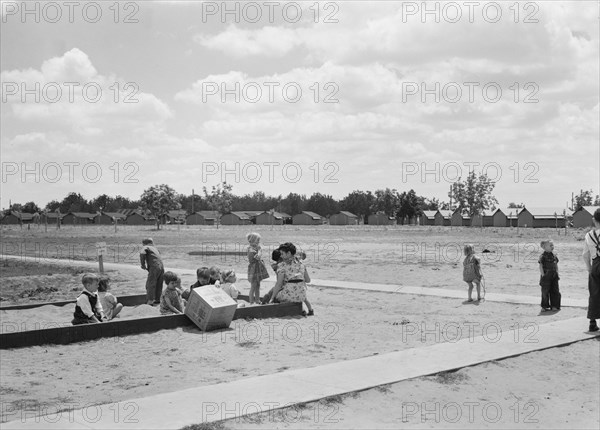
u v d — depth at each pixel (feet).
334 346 36.52
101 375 30.01
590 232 40.27
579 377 31.07
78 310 40.04
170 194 417.08
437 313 48.70
